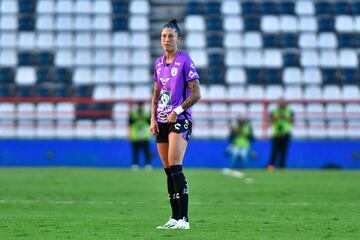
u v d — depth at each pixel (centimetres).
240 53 11725
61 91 11300
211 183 6366
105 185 6038
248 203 4431
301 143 10044
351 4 12231
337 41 11925
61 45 11662
